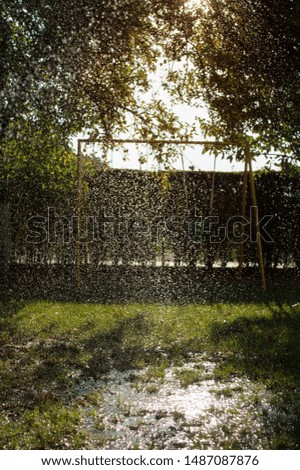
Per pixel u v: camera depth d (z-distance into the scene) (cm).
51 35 637
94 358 582
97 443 375
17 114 681
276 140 970
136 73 834
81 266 1260
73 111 773
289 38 763
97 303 913
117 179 1263
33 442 375
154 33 787
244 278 1260
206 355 596
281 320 769
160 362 573
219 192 1277
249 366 549
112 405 450
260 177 1271
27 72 646
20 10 633
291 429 397
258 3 757
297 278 1259
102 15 652
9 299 949
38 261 1260
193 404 453
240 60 816
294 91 819
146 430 399
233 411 433
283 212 1273
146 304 898
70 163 1080
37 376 520
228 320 762
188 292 1052
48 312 816
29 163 1082
